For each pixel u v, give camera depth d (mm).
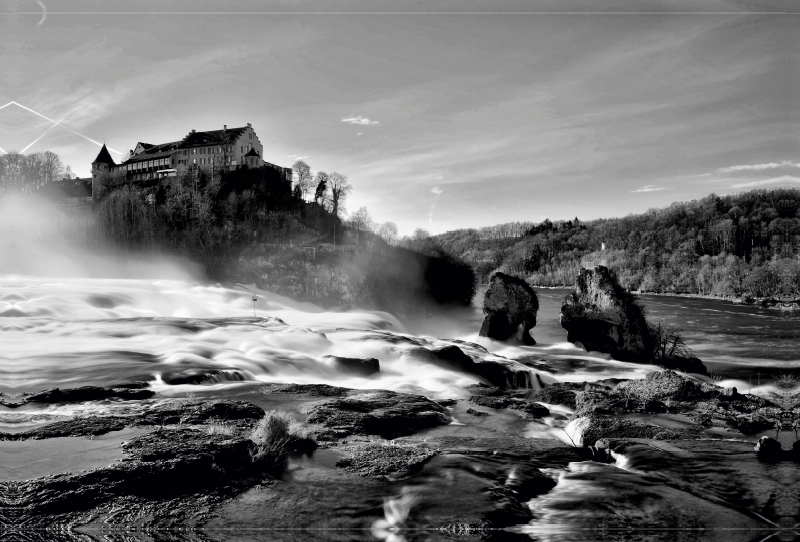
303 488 13617
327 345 41906
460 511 12539
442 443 18766
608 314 55156
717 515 12438
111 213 141125
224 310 82562
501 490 13805
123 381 26328
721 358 59719
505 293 63875
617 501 13266
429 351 38781
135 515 11789
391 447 17312
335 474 14664
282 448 15891
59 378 27000
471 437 19969
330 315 83188
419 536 11359
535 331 78375
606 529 11781
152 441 15992
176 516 11844
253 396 24219
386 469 15141
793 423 20484
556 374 46250
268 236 150000
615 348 55031
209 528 11406
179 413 19828
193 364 30828
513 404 25672
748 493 13648
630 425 19766
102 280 103062
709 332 80062
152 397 23594
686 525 11961
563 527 11867
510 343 63312
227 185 169125
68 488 12602
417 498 13172
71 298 66438
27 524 11125
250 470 14633
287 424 16922
